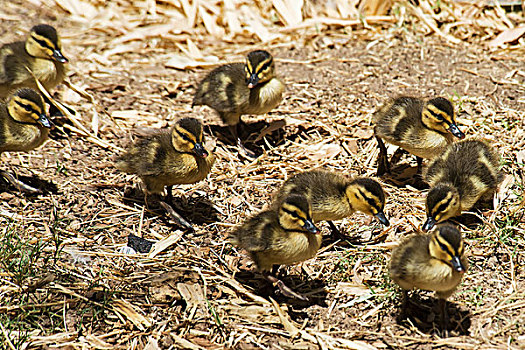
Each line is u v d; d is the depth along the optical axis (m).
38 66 15.05
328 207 11.17
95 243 11.62
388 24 20.30
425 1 20.44
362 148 14.78
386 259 11.13
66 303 10.05
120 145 14.87
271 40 20.03
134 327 9.80
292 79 17.62
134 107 16.58
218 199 13.07
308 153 14.68
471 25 19.86
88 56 18.98
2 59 14.94
